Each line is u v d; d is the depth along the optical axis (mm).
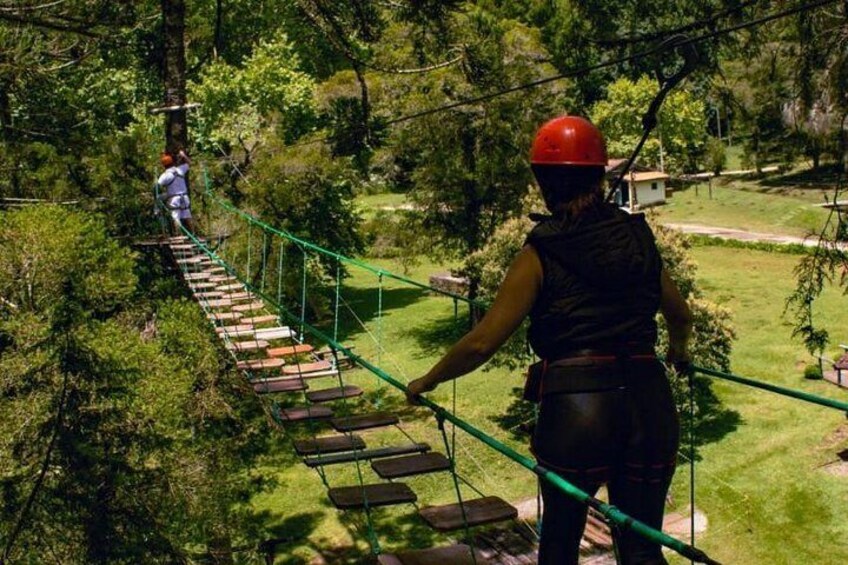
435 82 32562
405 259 36406
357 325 39281
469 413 27766
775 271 45938
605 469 2766
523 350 24297
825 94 12156
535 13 32406
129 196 20672
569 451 2746
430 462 5219
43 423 11180
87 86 22234
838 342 33000
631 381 2758
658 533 2291
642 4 12734
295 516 21156
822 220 56688
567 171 2844
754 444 24297
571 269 2766
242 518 15938
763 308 38562
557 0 14750
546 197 2920
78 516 11453
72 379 11219
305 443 6254
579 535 2938
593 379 2740
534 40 31922
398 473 5055
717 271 46844
